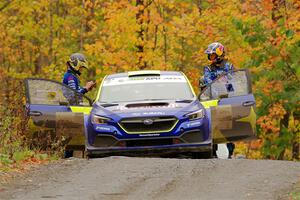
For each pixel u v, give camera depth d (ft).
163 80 125.90
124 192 76.74
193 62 218.38
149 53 208.74
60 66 246.68
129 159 100.17
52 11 282.15
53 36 278.87
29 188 80.53
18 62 277.64
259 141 191.01
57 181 84.64
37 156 106.22
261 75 182.09
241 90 122.01
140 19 209.46
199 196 74.23
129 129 112.37
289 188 77.82
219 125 118.83
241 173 87.76
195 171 89.66
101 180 84.28
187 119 112.68
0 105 124.26
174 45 216.95
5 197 75.20
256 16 179.01
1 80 170.09
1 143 107.55
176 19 204.44
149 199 72.69
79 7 263.29
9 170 92.58
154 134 111.55
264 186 79.05
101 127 112.98
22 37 275.59
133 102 117.70
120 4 211.00
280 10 180.14
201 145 112.98
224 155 130.11
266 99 182.19
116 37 212.64
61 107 119.55
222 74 122.93
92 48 213.87
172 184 81.20
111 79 128.77
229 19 187.62
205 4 207.31
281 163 95.35
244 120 120.16
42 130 118.62
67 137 118.52
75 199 72.84
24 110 119.85
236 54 189.57
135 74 128.57
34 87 120.98
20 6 263.29
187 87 124.26
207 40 200.23
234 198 72.79
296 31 177.06
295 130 187.01
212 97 123.13
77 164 97.25
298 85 181.57
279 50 176.14
